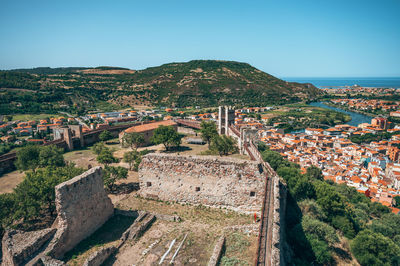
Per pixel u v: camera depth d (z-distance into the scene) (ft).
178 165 91.35
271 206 80.07
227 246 68.59
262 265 57.67
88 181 74.38
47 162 174.60
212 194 88.94
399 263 110.52
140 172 95.96
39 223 89.76
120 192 117.80
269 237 67.26
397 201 285.43
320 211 129.49
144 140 281.95
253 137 249.14
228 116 319.27
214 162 87.56
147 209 89.35
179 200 92.58
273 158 209.46
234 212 86.94
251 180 85.10
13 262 55.98
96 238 73.67
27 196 87.76
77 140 298.97
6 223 82.99
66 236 66.33
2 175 203.62
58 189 64.64
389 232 160.15
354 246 119.34
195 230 76.84
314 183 154.40
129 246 70.13
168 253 66.64
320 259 97.76
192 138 320.09
